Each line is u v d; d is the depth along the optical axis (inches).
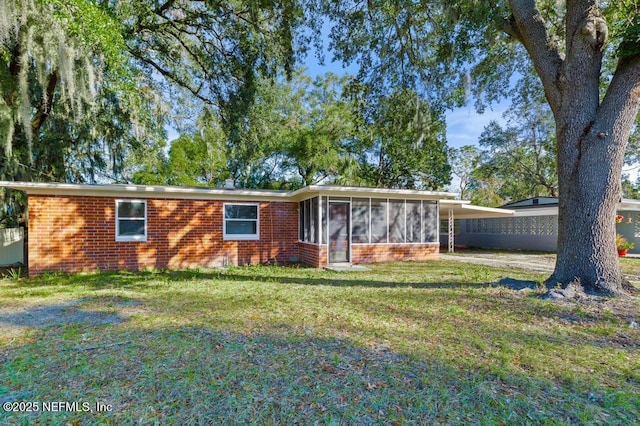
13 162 394.6
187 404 98.1
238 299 227.1
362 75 387.9
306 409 95.7
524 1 241.3
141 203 392.8
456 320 177.3
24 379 112.8
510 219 751.7
